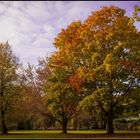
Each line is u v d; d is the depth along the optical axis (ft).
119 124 225.97
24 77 190.90
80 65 153.99
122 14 153.79
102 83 147.02
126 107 153.28
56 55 161.89
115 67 136.77
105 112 154.20
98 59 144.66
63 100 160.86
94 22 151.64
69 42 159.02
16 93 189.88
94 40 150.00
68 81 153.89
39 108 183.42
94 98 139.54
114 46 145.59
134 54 145.69
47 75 183.52
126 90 146.10
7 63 191.42
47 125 259.60
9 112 196.85
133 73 145.38
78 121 249.75
